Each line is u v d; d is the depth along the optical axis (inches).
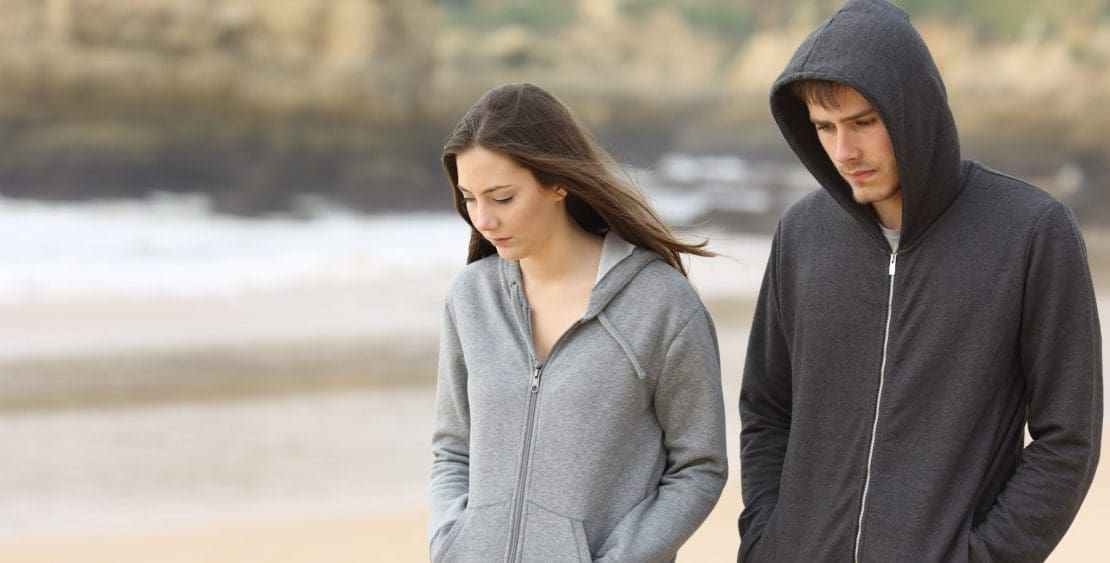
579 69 3843.5
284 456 575.8
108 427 645.3
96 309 1190.3
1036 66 3747.5
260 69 2534.5
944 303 171.9
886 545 172.4
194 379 793.6
